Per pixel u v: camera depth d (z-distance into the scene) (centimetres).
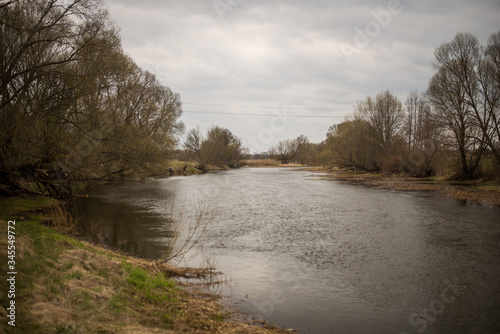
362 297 880
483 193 2972
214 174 7031
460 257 1220
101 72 2127
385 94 5716
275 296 870
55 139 1769
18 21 1723
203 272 1038
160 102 4303
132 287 771
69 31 1803
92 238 1412
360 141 6016
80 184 2408
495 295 893
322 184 4353
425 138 4181
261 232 1616
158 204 2455
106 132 2231
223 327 650
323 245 1384
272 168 10681
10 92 1859
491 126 3503
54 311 560
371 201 2680
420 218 1942
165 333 569
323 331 695
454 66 3688
